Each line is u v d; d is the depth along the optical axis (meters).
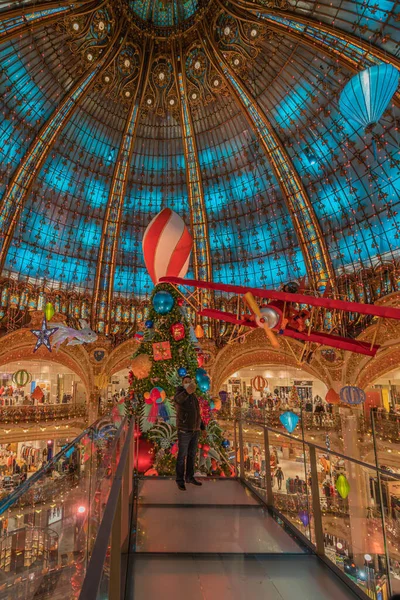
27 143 24.58
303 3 19.56
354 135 23.11
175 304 10.04
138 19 24.48
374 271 23.95
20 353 25.44
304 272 28.39
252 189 29.50
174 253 10.44
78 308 29.42
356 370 23.59
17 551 2.37
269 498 5.80
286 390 31.62
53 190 27.38
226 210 30.86
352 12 18.36
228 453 9.60
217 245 31.58
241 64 24.67
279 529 4.95
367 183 23.69
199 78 26.56
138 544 4.46
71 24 21.73
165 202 31.97
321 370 25.36
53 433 25.81
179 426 6.47
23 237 26.70
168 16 25.00
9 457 27.06
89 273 30.39
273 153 26.92
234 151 29.09
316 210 26.81
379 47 18.80
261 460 7.00
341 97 11.60
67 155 27.27
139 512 5.56
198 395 9.40
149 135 29.70
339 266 26.31
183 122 28.77
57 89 24.00
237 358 28.55
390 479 15.91
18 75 21.98
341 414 21.94
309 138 25.34
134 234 31.91
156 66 26.47
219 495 6.37
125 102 27.28
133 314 31.11
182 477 6.43
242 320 6.18
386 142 21.80
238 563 4.04
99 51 23.98
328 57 21.39
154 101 27.80
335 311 24.92
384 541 5.70
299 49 22.41
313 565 4.04
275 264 29.80
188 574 3.79
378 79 10.77
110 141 28.69
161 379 9.41
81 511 3.47
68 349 27.34
